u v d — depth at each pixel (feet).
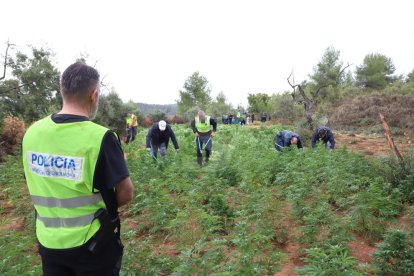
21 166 36.96
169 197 23.54
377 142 62.90
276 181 27.45
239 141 64.34
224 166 31.71
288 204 23.29
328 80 136.05
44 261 8.20
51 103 97.19
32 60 98.32
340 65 147.13
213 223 19.04
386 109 88.33
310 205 21.12
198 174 31.73
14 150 49.44
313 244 16.65
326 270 12.21
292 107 115.24
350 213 19.29
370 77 169.27
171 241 19.11
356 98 102.06
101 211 7.77
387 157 29.04
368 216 18.20
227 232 19.53
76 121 7.80
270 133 80.84
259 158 35.76
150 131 37.40
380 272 14.07
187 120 147.95
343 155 32.27
